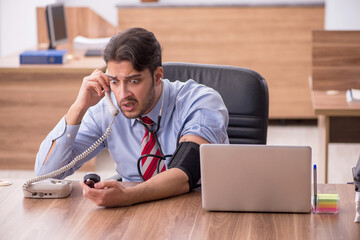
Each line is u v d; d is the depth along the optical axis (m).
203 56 6.05
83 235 1.64
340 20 5.65
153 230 1.66
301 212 1.78
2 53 5.73
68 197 1.92
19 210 1.82
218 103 2.20
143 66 1.91
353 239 1.60
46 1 6.34
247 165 1.75
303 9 5.88
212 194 1.78
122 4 6.00
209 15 5.96
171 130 2.21
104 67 4.56
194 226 1.69
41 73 4.46
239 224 1.70
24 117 4.55
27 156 4.62
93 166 4.60
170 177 1.92
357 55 3.96
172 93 2.22
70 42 5.59
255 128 2.46
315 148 5.27
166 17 6.00
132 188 1.85
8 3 5.77
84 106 2.15
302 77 6.02
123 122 2.27
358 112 3.51
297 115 6.10
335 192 1.96
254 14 5.93
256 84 2.46
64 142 2.17
